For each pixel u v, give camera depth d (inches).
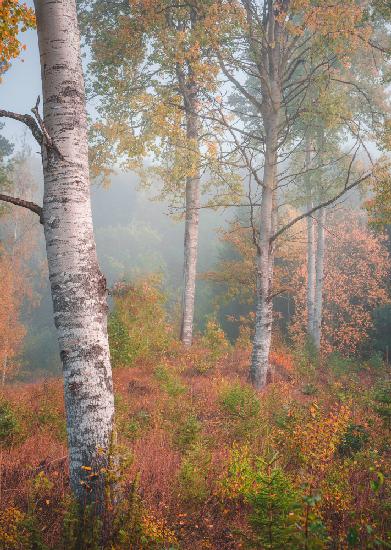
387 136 487.5
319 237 848.3
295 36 502.3
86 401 157.8
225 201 611.5
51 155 167.8
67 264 163.2
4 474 205.9
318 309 854.5
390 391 418.3
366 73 756.0
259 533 143.9
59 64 171.8
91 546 132.8
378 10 495.8
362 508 169.6
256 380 482.9
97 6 636.7
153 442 251.4
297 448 227.0
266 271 498.3
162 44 503.5
